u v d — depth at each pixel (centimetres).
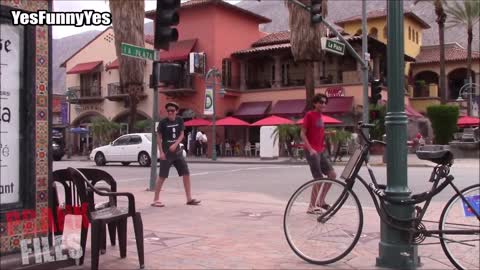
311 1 1958
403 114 523
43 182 427
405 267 511
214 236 693
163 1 1130
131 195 524
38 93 420
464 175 1773
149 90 4241
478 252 505
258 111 3906
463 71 5069
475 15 4412
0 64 398
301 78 4088
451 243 506
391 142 522
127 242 650
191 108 4016
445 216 509
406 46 4909
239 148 3925
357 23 4812
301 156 2903
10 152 408
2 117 402
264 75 4272
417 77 5203
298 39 2945
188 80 3984
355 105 3600
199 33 3991
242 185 1511
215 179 1731
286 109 3819
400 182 517
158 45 1159
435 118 3606
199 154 3806
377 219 818
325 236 548
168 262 551
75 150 4866
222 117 3981
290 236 568
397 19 530
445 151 500
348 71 3772
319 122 847
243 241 660
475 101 4372
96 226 488
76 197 557
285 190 1359
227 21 4075
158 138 994
